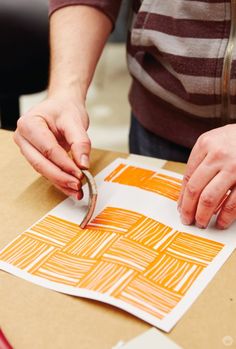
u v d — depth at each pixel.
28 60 1.16
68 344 0.45
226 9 0.68
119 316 0.48
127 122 2.04
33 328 0.47
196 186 0.58
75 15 0.84
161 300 0.49
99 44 0.85
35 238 0.58
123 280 0.51
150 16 0.77
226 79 0.71
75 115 0.71
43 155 0.67
